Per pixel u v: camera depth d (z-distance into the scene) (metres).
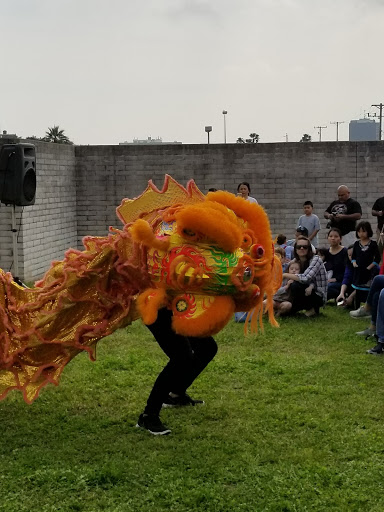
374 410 6.29
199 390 6.91
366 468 5.08
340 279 11.56
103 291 5.79
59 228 15.64
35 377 5.82
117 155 16.70
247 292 5.44
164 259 5.35
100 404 6.56
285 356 8.20
